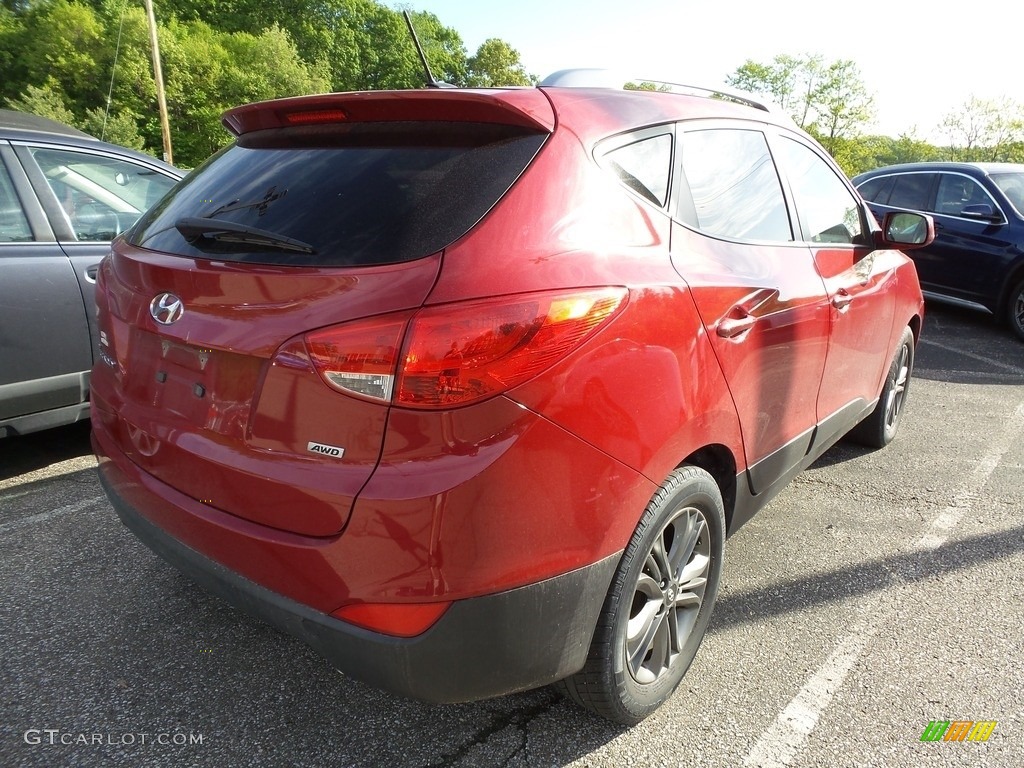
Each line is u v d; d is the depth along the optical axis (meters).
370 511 1.52
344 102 1.95
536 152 1.79
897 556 3.15
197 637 2.50
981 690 2.32
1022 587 2.92
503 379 1.53
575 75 2.35
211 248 1.89
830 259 3.01
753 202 2.61
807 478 3.96
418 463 1.51
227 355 1.74
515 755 2.03
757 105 2.98
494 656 1.63
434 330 1.50
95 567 2.90
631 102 2.20
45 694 2.21
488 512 1.52
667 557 2.10
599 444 1.69
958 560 3.12
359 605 1.58
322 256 1.67
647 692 2.09
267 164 2.07
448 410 1.50
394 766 1.98
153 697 2.21
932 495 3.76
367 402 1.52
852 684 2.34
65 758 1.97
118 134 41.97
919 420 4.96
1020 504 3.66
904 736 2.12
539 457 1.58
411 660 1.58
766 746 2.07
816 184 3.15
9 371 3.42
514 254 1.63
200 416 1.83
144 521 2.02
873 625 2.65
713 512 2.22
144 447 2.01
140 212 4.19
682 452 1.96
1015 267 7.33
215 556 1.80
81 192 3.89
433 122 1.91
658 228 2.04
